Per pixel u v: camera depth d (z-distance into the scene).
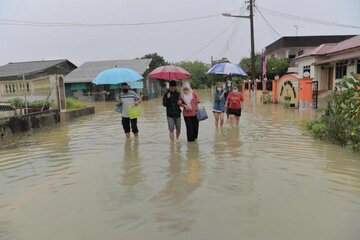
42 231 4.23
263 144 8.98
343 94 9.20
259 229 4.10
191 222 4.33
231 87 12.38
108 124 14.60
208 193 5.32
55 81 16.48
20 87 17.89
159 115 17.86
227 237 3.92
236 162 7.16
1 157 8.60
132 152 8.38
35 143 10.49
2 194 5.68
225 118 14.49
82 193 5.54
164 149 8.58
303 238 3.87
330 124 9.21
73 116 17.72
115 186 5.82
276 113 16.69
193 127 9.34
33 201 5.28
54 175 6.69
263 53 27.05
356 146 8.00
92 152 8.64
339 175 6.20
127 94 10.01
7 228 4.35
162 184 5.83
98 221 4.45
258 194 5.25
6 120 12.00
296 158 7.45
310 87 18.12
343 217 4.40
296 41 38.72
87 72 37.19
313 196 5.15
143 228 4.21
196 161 7.30
